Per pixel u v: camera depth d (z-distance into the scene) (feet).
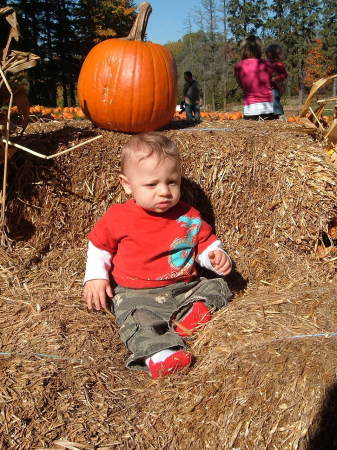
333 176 9.89
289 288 9.27
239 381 6.32
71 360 6.75
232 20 103.14
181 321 8.06
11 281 8.46
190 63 104.94
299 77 108.37
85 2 98.48
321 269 10.02
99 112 10.85
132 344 7.08
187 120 14.11
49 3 96.63
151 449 5.77
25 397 5.91
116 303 8.15
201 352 7.25
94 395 6.32
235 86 105.91
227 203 10.30
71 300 8.23
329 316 7.66
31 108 24.79
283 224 10.30
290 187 10.11
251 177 10.21
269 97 19.88
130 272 8.25
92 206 9.90
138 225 8.29
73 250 9.81
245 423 5.90
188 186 10.07
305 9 103.09
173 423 6.07
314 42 116.47
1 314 7.48
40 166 9.31
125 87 10.64
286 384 6.14
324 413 5.86
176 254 8.39
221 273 8.60
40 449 5.45
